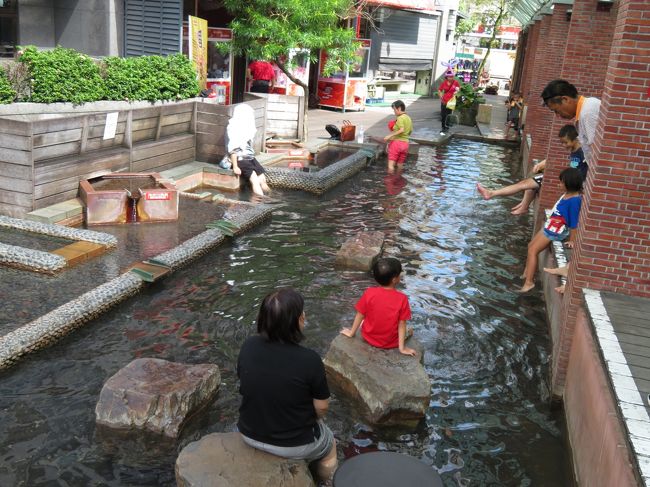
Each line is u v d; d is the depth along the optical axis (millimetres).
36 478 4059
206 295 6980
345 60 15477
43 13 14500
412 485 3125
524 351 6258
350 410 5094
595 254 5285
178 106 11586
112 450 4383
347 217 10516
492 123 24969
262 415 3664
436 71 36938
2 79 9453
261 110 13781
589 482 3912
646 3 4816
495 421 5082
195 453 3801
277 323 3584
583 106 6160
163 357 5625
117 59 11398
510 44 55188
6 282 6691
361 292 7320
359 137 17281
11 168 8211
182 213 9656
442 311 7031
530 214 11469
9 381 5098
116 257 7633
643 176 5062
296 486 3576
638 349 4270
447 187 13391
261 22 13773
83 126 9172
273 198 11438
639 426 3387
